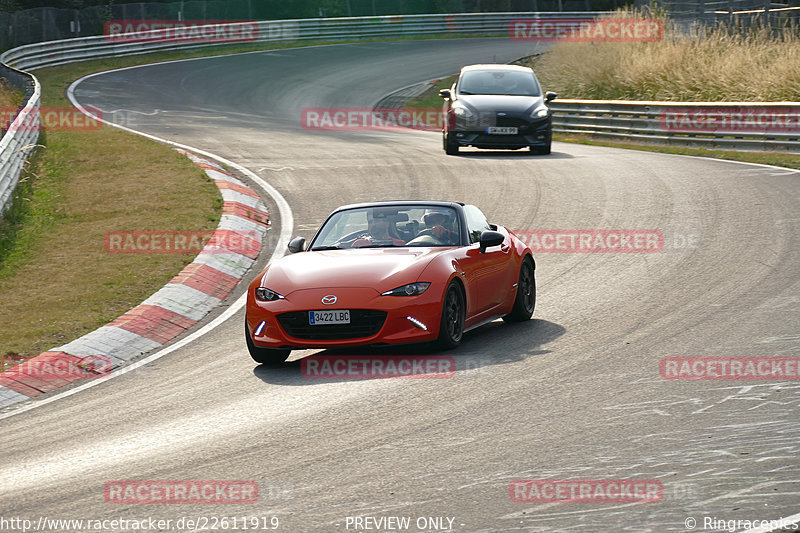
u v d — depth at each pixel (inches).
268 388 657.0
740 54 2527.1
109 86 3149.6
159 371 742.5
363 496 436.5
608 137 2330.2
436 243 774.5
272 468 485.7
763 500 408.5
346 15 5295.3
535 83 2011.6
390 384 638.5
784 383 584.7
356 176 1680.6
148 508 439.2
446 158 1882.4
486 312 776.9
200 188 1505.9
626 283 935.7
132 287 1004.6
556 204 1375.5
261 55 4069.9
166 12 4525.1
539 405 568.4
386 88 3437.5
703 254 1030.4
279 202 1488.7
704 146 2046.0
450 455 486.9
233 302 983.0
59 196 1481.3
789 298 818.8
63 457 537.6
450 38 4785.9
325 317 685.9
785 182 1457.9
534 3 5152.6
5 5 4254.4
